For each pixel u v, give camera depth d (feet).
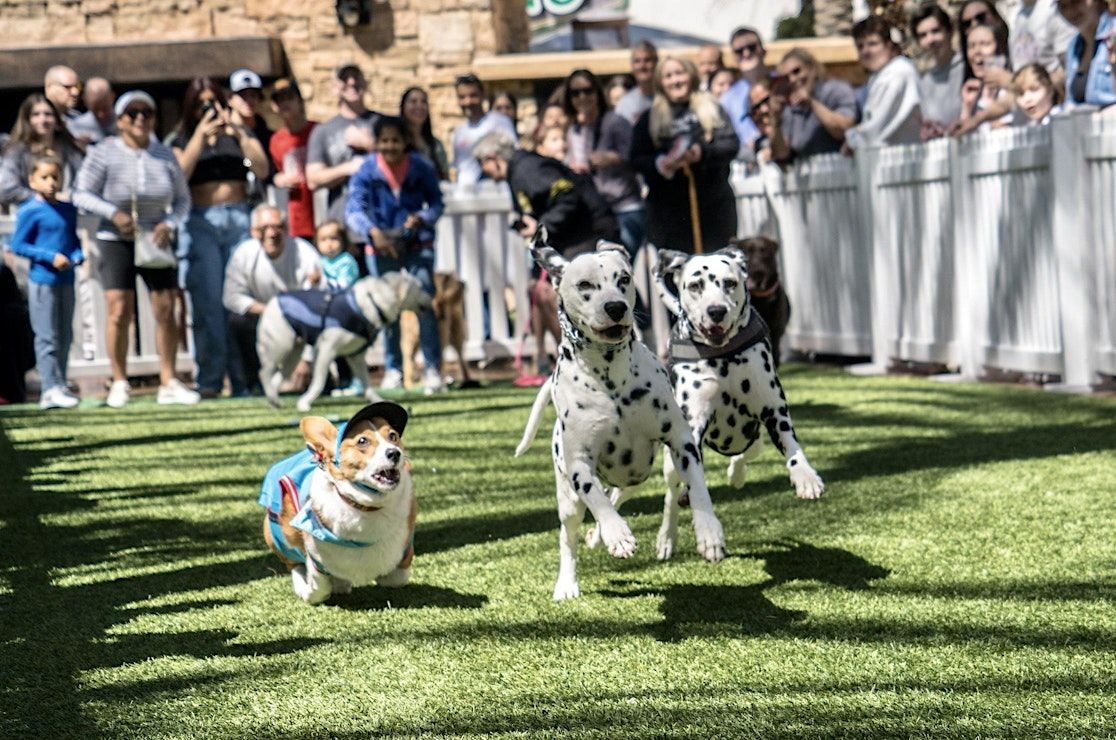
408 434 34.73
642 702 14.88
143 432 36.76
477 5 65.87
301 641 17.74
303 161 46.78
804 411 35.09
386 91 66.03
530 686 15.60
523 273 49.85
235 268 43.68
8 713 15.42
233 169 44.60
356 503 18.13
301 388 46.11
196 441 34.96
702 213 40.14
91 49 63.41
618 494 20.56
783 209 48.42
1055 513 22.38
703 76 51.65
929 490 24.68
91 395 46.78
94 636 18.34
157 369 51.55
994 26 40.86
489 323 50.85
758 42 50.03
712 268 19.52
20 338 45.50
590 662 16.35
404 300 39.42
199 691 15.92
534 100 67.56
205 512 26.27
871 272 42.93
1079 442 28.22
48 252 42.60
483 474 29.01
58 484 29.63
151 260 42.14
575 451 17.99
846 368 44.34
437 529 24.04
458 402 40.45
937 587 18.69
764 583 19.36
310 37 65.57
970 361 39.17
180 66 63.57
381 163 42.09
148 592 20.53
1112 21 35.63
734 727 13.98
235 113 47.44
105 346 51.13
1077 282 34.83
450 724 14.51
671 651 16.60
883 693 14.76
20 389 45.70
